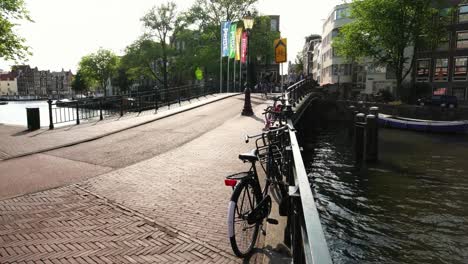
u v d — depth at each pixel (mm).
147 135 12672
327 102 39531
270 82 40562
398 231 10406
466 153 22266
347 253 9133
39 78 159500
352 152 23391
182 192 6164
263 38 46219
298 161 3330
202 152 9641
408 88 41156
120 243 4168
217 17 48000
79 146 10672
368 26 35406
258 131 13109
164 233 4449
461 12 39344
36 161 8641
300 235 2307
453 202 12844
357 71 52625
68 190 6270
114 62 81875
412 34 35875
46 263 3713
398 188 14641
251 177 4039
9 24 23281
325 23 65938
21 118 32281
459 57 39719
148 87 70812
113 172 7562
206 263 3715
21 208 5336
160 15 52531
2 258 3805
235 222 3938
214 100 27234
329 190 14438
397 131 32250
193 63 50469
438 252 9133
